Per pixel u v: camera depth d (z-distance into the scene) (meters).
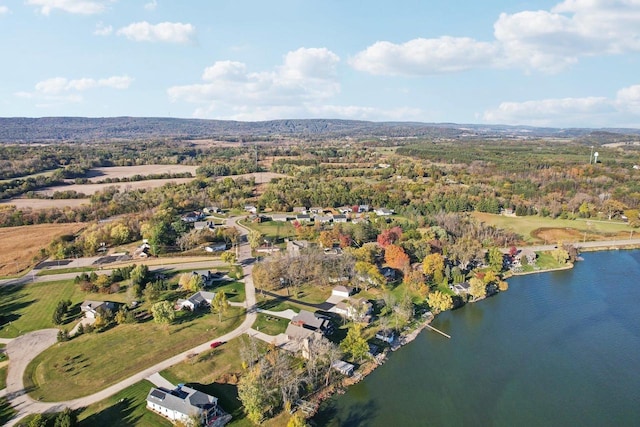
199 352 117.06
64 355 116.12
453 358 123.00
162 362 112.81
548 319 147.75
